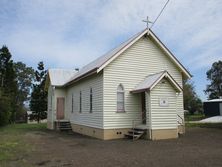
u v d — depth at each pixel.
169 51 20.84
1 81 45.66
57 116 29.30
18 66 78.69
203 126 28.05
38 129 29.58
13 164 10.20
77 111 24.92
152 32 20.22
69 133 24.06
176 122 18.30
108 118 18.34
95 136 19.67
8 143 16.39
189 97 51.88
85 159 11.03
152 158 10.93
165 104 18.06
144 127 18.11
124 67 19.31
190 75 21.56
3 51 46.66
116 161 10.47
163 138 17.73
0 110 30.86
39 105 53.38
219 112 45.75
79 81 24.45
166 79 18.25
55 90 29.52
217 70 89.12
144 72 20.03
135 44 19.95
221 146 14.16
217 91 89.38
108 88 18.56
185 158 10.78
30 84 80.12
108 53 24.34
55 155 12.12
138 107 19.39
